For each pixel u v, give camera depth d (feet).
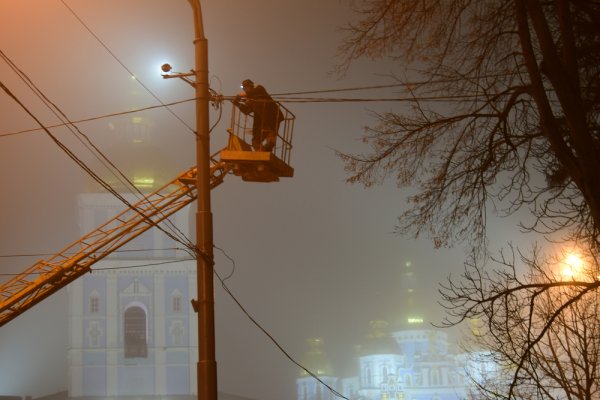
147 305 266.57
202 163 54.08
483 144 46.75
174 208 65.21
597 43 42.83
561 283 43.47
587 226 46.65
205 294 52.39
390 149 48.75
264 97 57.98
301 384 398.62
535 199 47.37
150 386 260.21
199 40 55.67
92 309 264.72
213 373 51.42
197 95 55.16
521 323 48.08
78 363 260.01
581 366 61.05
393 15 44.68
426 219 48.24
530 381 57.72
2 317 61.11
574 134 38.14
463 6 44.14
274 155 57.36
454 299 49.06
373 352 390.21
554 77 38.37
